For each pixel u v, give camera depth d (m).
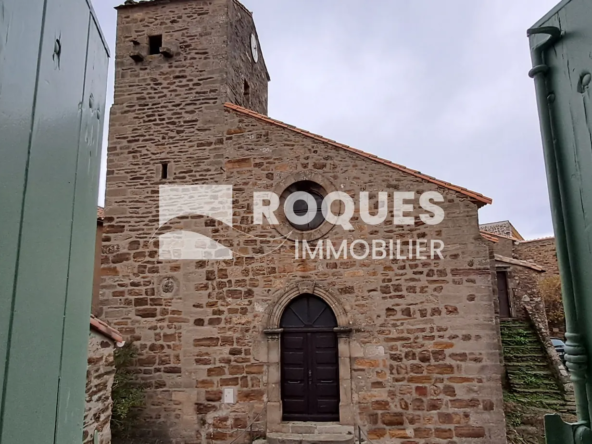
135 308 8.03
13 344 0.93
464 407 6.83
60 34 1.23
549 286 16.80
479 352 6.96
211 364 7.63
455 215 7.45
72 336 1.36
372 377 7.15
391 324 7.28
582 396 1.31
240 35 9.98
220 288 7.91
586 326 1.30
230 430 7.33
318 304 7.69
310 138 8.18
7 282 0.91
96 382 4.99
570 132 1.38
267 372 7.44
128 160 8.72
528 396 8.80
